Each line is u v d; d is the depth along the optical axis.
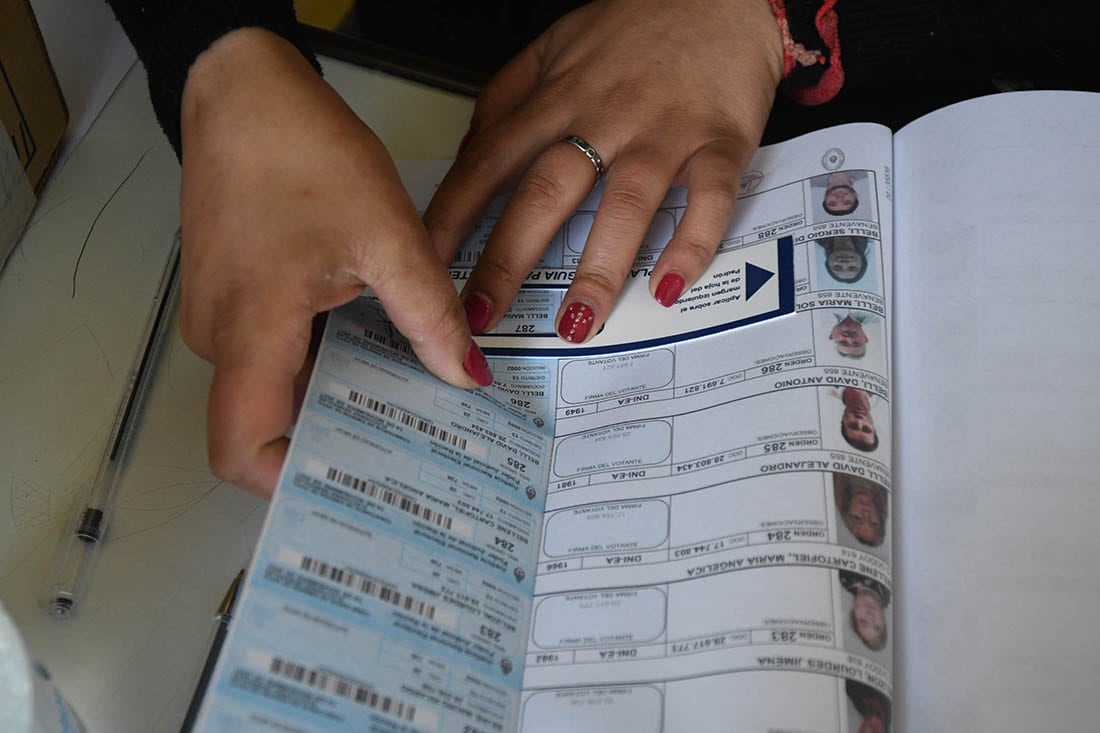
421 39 0.93
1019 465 0.46
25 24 0.59
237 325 0.45
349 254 0.48
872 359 0.50
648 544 0.46
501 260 0.57
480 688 0.42
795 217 0.57
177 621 0.47
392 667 0.40
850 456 0.46
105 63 0.73
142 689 0.45
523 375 0.54
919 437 0.49
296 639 0.39
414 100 0.75
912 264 0.54
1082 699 0.41
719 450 0.48
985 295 0.52
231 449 0.44
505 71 0.74
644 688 0.42
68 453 0.53
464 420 0.50
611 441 0.51
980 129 0.57
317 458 0.44
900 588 0.45
